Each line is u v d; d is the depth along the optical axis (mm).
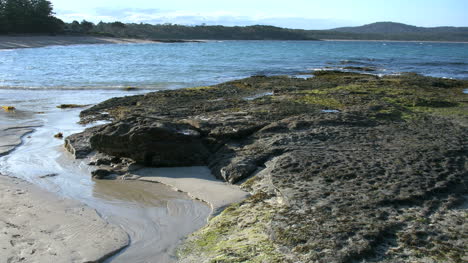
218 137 9016
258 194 6379
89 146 9352
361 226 4930
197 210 6344
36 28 97312
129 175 7898
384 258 4371
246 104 12922
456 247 4523
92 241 5316
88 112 13578
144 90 20219
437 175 6496
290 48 85500
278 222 5207
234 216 5785
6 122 12336
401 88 17047
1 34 89250
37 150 9586
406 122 10406
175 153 8242
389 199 5664
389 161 7188
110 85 21984
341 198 5773
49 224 5773
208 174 7820
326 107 12086
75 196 6949
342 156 7512
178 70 30188
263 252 4613
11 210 6195
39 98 17531
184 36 185250
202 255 4852
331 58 48062
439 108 12586
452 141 8523
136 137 8164
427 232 4828
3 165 8516
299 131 9234
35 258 4855
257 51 67062
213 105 12938
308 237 4762
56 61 40000
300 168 6996
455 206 5570
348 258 4344
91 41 99938
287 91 16453
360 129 9484
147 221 5992
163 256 5008
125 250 5164
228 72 28828
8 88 20719
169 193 7055
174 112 12188
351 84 18516
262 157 7875
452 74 28547
